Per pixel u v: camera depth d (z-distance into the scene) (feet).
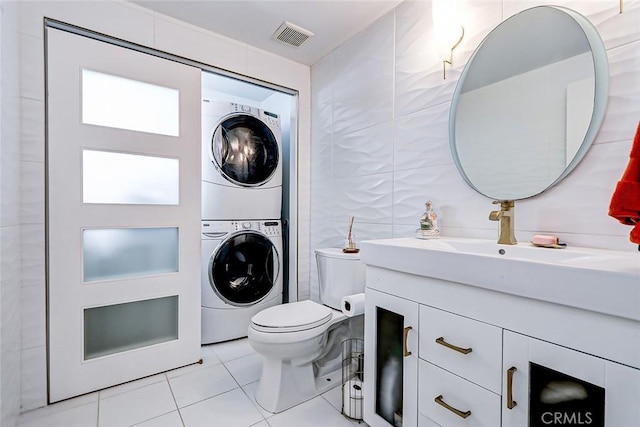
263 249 8.07
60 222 5.04
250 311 7.80
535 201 3.94
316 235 7.99
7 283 4.20
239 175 7.74
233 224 7.57
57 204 5.01
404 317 3.78
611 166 3.31
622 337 2.15
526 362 2.65
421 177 5.32
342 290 5.84
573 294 2.33
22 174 4.71
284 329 4.77
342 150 7.07
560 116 3.70
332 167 7.38
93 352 5.41
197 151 6.40
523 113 4.04
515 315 2.72
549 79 3.80
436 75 5.06
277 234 8.31
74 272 5.17
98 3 5.39
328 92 7.50
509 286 2.70
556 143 3.73
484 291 2.95
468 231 4.65
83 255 5.27
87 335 5.35
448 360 3.28
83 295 5.24
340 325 6.08
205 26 6.42
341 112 7.09
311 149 8.16
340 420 4.63
